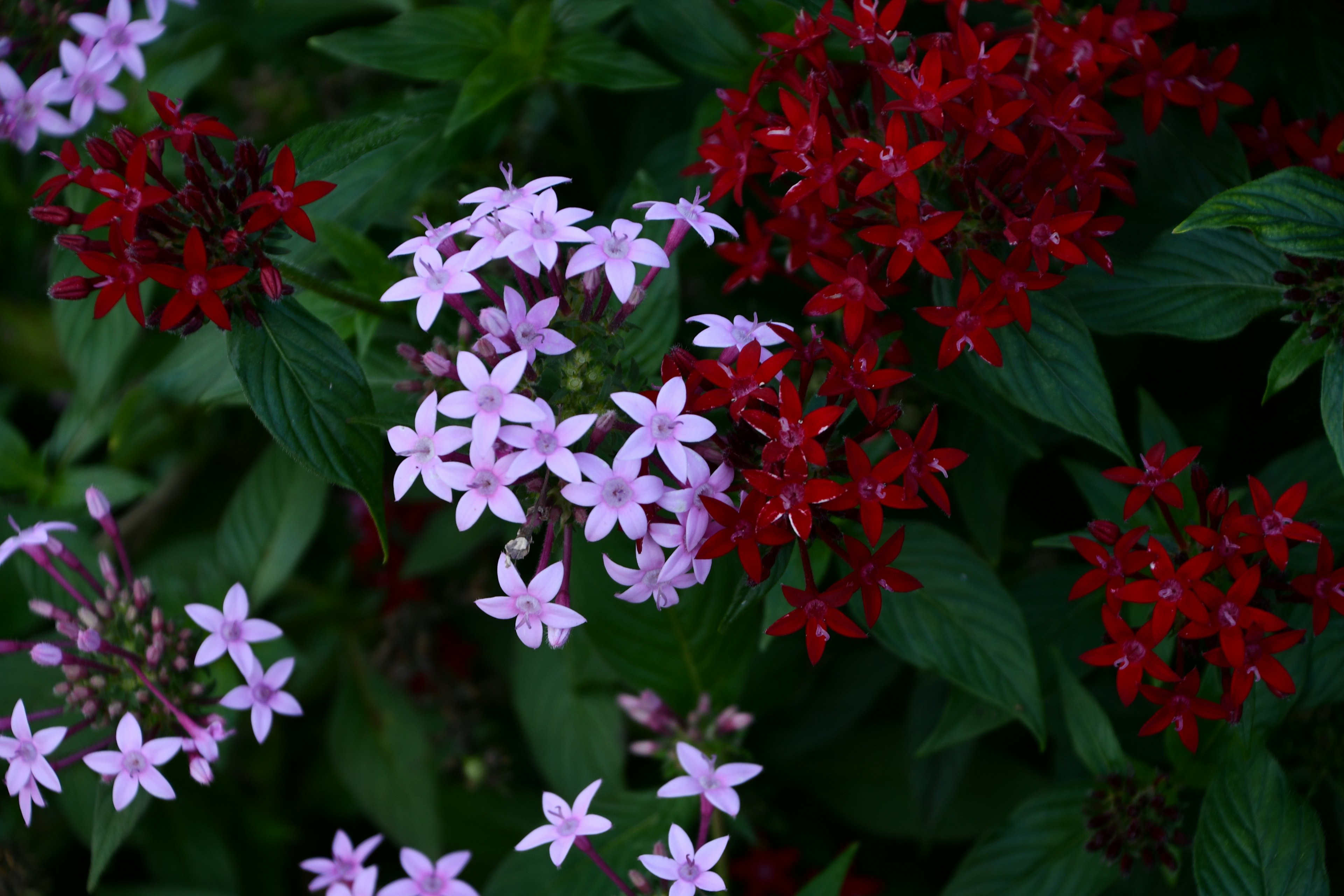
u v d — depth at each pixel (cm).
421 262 47
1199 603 46
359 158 50
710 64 53
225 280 46
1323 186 46
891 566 51
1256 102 54
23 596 55
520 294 47
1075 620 53
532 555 55
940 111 47
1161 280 50
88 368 55
